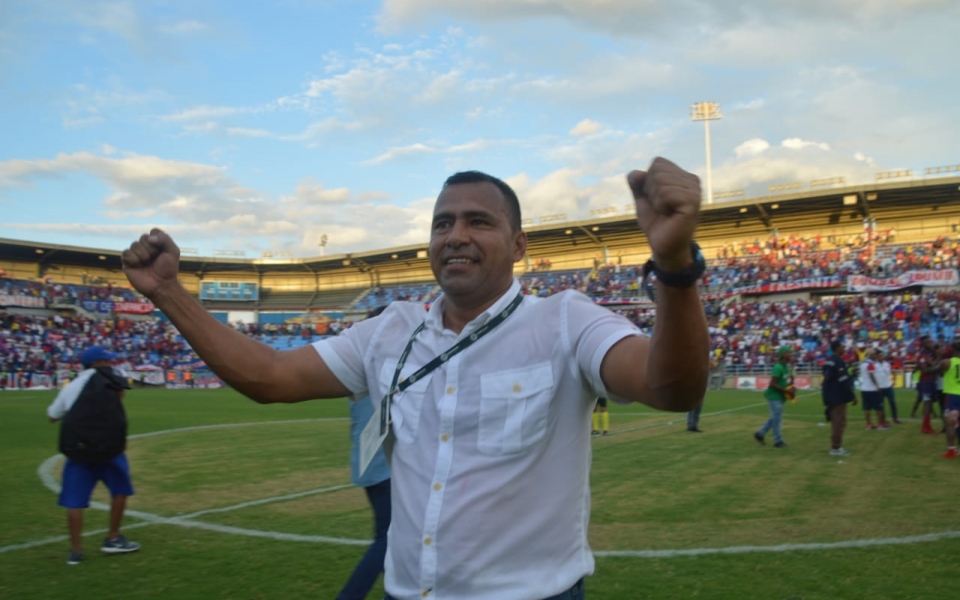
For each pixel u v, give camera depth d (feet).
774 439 44.29
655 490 29.78
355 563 19.89
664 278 4.94
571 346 6.08
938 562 18.84
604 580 17.74
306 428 59.72
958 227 145.28
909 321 123.34
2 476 34.78
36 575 18.88
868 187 138.92
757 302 147.74
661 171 4.89
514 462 5.97
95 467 20.75
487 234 6.62
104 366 20.95
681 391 5.18
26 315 162.61
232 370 6.84
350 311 200.75
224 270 214.28
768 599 16.21
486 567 5.82
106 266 194.70
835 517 24.30
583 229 172.24
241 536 22.95
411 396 6.51
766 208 153.58
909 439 46.75
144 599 17.02
